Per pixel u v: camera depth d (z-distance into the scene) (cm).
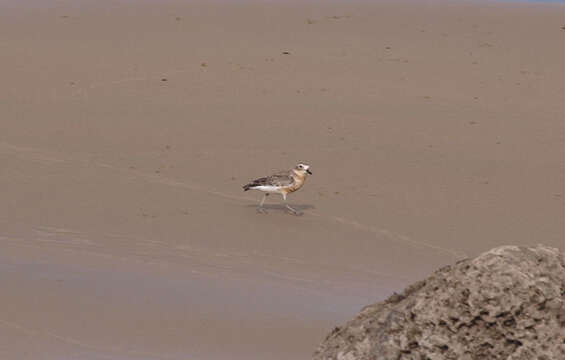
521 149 2625
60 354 1341
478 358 769
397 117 2805
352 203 2205
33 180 2214
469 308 769
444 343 773
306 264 1831
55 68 3108
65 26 3562
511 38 3612
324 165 2444
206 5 3894
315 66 3216
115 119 2711
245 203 2161
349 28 3647
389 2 4016
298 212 2116
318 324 1531
